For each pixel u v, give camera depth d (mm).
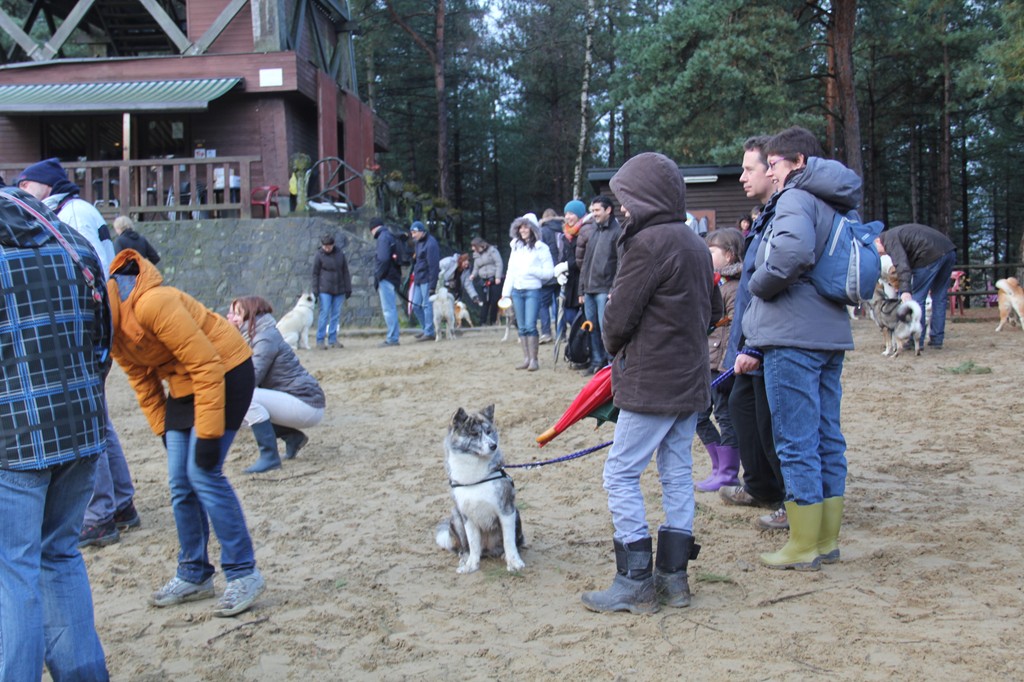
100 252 5695
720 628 3967
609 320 4062
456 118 39156
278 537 5668
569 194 39031
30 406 3049
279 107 20953
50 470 3137
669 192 4062
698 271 4070
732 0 20875
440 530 5316
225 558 4434
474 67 37656
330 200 22062
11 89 20672
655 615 4148
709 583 4527
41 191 5543
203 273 19062
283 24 21172
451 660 3832
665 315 4023
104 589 4859
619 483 4207
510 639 4012
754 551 4969
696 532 5336
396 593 4656
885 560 4680
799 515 4652
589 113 33000
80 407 3184
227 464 7672
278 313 18766
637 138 38375
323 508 6293
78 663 3299
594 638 3934
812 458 4629
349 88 26094
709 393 4207
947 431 7508
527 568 4922
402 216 22891
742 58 20625
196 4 21344
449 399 10016
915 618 3945
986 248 44562
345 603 4516
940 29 25812
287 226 19109
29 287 3076
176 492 4512
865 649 3676
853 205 4707
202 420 4207
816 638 3809
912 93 30891
